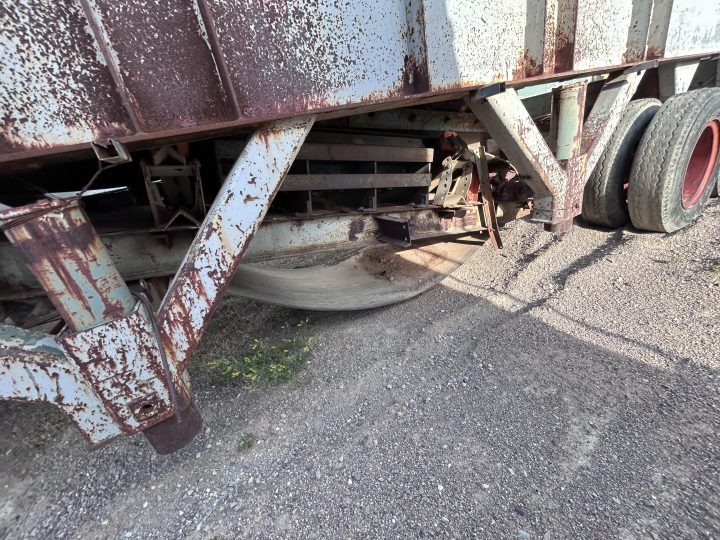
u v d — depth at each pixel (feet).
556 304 8.98
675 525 4.30
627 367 6.73
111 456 5.81
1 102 3.50
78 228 3.86
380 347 8.25
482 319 8.86
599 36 7.43
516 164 7.48
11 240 3.52
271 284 9.67
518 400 6.31
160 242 6.59
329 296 9.82
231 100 4.42
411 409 6.37
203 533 4.67
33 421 6.61
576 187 8.23
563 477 4.98
